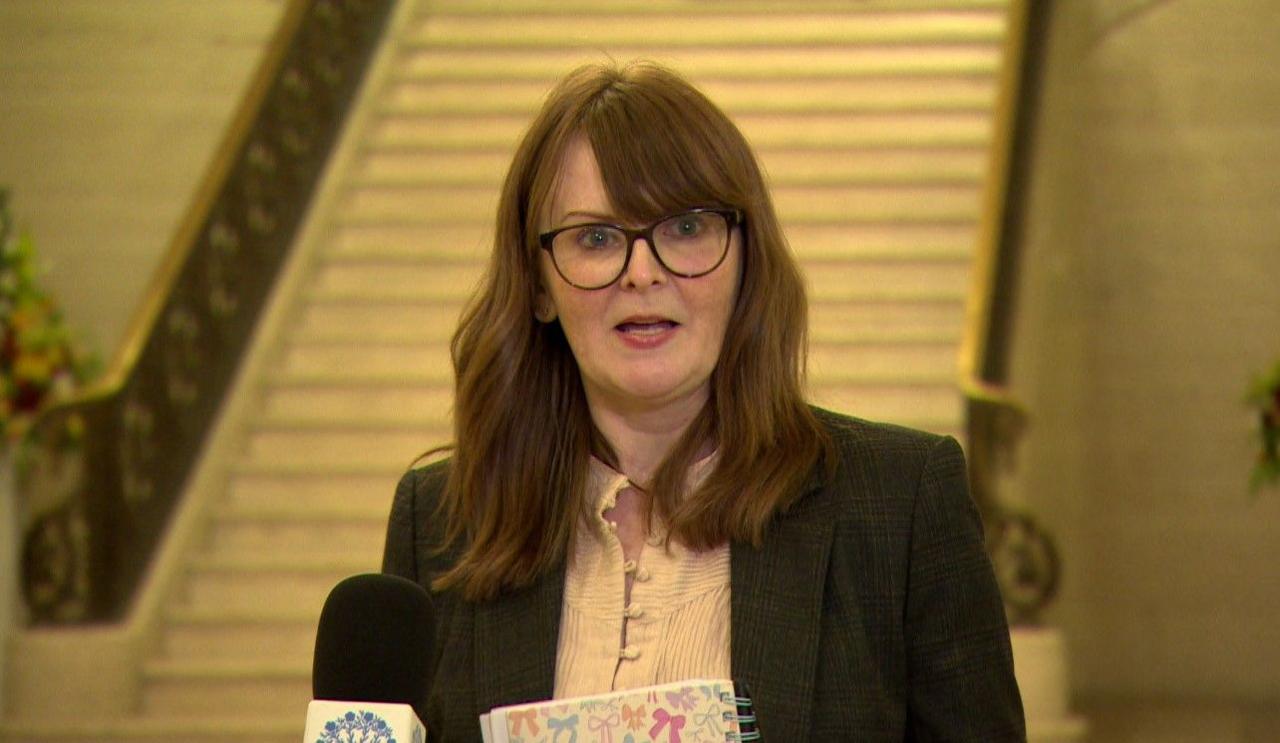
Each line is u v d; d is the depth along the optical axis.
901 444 1.71
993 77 9.08
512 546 1.71
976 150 8.66
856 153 8.70
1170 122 8.52
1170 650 8.24
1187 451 8.30
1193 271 8.37
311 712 1.31
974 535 1.68
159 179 8.64
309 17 8.68
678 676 1.60
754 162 1.68
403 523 1.85
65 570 6.52
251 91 7.93
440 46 9.59
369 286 8.32
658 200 1.61
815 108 8.89
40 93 8.73
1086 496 8.67
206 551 7.12
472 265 8.30
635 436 1.74
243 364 7.73
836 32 9.43
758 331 1.69
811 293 8.00
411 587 1.45
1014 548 6.32
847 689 1.60
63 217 8.59
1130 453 8.52
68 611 6.53
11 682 6.30
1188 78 8.45
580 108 1.67
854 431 1.74
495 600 1.72
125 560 6.63
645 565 1.67
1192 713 7.73
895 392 7.48
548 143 1.69
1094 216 8.82
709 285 1.64
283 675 6.39
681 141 1.62
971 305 6.80
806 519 1.66
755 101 8.98
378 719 1.30
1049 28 8.16
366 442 7.53
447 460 1.89
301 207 8.48
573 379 1.78
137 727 6.04
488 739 1.34
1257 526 8.04
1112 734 7.26
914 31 9.37
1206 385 8.26
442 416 7.54
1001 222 7.21
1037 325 8.98
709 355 1.65
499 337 1.75
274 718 6.27
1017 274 7.45
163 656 6.66
